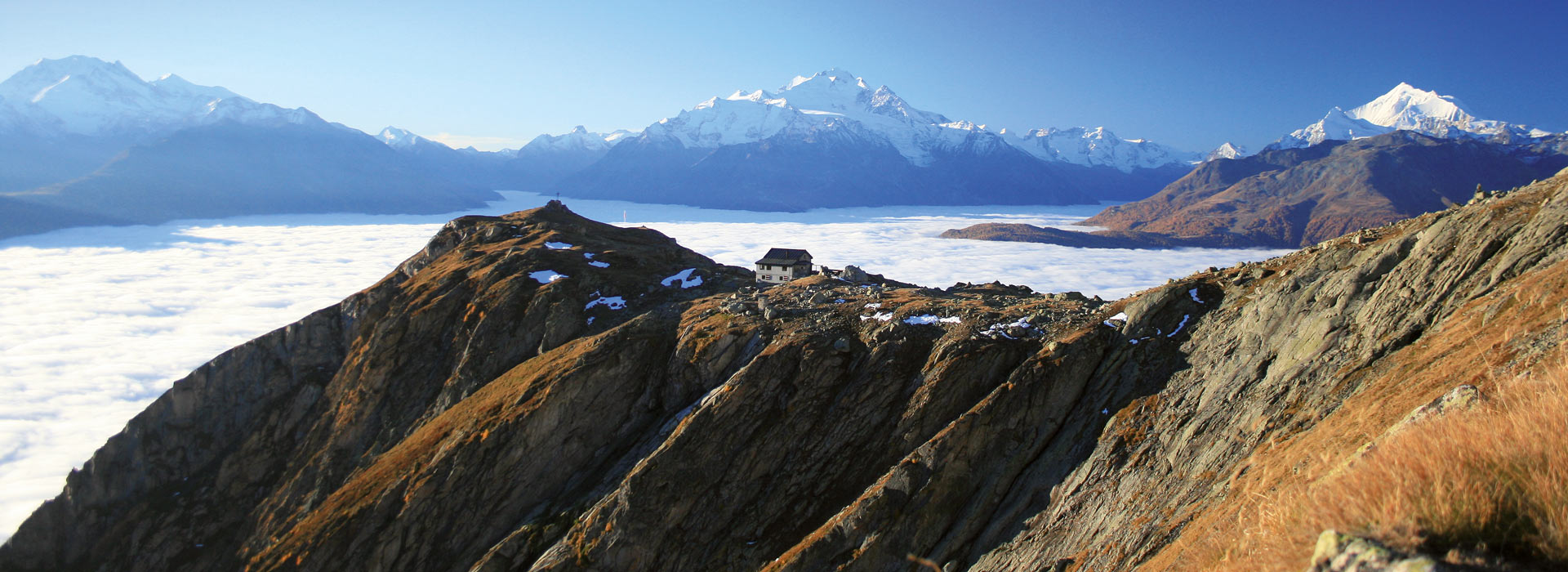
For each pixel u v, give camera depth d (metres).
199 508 80.25
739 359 59.69
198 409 88.50
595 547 48.25
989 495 41.94
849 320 59.75
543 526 54.66
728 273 98.94
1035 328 52.72
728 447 50.75
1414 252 35.41
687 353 62.12
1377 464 8.70
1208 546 14.63
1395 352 29.75
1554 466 7.25
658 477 49.38
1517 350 18.75
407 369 84.00
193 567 74.75
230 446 87.25
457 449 62.09
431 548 58.59
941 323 55.91
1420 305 32.00
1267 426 31.78
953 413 48.44
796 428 51.25
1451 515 7.29
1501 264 29.52
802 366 53.31
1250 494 20.59
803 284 80.25
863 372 52.72
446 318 87.25
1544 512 6.99
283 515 75.56
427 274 100.62
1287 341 37.59
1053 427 43.94
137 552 76.81
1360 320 34.59
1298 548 8.75
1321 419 28.39
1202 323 44.72
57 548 79.38
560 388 62.19
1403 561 6.71
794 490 48.47
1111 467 37.97
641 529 47.84
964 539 40.69
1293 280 41.19
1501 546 6.93
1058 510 37.94
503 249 100.50
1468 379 19.28
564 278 86.56
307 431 85.75
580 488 58.16
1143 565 24.05
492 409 65.31
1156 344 44.94
